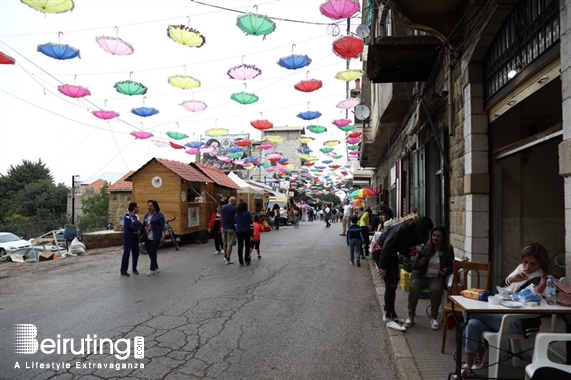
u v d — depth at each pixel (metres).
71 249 14.23
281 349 5.20
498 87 6.07
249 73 9.48
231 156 29.39
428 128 10.19
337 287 8.90
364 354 5.09
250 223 11.74
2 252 22.83
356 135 20.33
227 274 10.31
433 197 9.95
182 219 16.55
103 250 15.45
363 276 10.23
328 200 101.88
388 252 6.00
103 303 7.30
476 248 6.52
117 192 24.77
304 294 8.19
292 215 41.34
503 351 3.98
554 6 4.50
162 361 4.75
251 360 4.84
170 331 5.79
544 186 6.61
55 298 7.68
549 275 3.88
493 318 4.16
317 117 13.92
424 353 4.90
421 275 5.85
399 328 5.71
